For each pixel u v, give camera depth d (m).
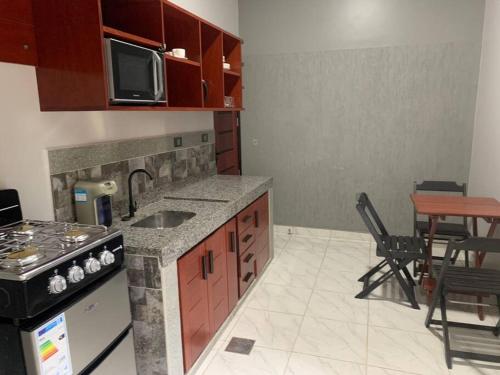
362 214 2.82
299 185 4.40
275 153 4.43
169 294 1.85
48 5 1.75
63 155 1.96
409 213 4.07
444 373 2.13
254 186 3.13
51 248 1.41
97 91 1.75
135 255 1.80
